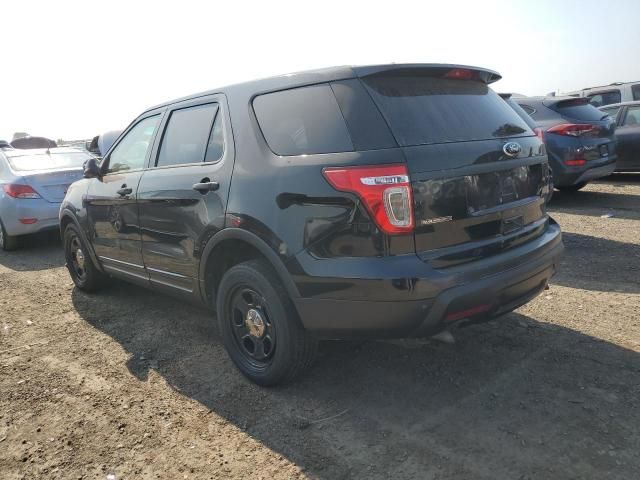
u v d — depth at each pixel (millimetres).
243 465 2551
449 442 2600
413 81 2912
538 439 2574
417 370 3340
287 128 3006
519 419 2748
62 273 6320
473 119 3000
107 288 5438
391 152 2566
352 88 2777
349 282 2629
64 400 3244
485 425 2717
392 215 2533
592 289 4594
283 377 3119
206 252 3391
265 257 3102
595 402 2855
